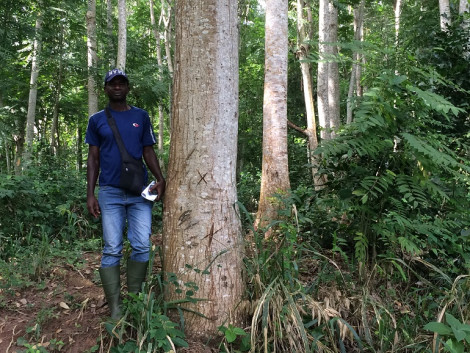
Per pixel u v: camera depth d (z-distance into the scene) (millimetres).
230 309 2875
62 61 13344
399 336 3059
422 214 3961
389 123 3539
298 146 12125
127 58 14719
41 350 2703
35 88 12766
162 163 13406
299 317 2672
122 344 2668
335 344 2932
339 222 4695
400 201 3807
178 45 2871
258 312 2699
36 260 4039
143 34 20031
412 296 3668
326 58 3859
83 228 5797
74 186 6594
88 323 3045
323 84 9102
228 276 2877
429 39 6480
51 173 7082
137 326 2742
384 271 3658
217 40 2809
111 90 3037
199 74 2807
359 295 3344
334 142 3496
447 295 3258
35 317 3162
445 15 7777
